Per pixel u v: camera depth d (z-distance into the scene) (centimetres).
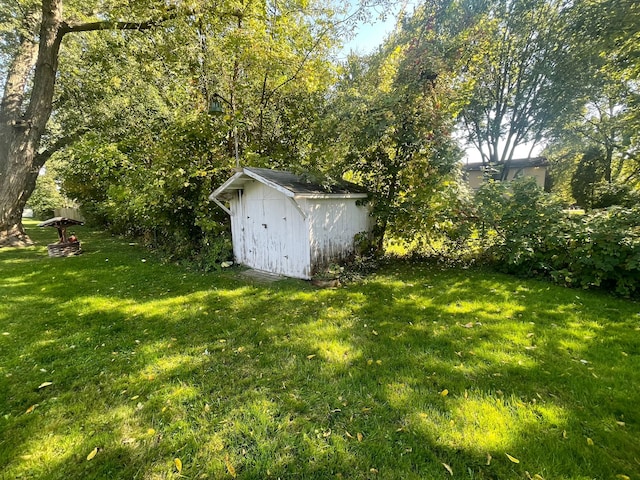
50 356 299
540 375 241
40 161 1141
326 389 236
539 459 166
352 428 195
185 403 225
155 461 175
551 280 497
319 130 755
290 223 568
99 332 355
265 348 305
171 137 732
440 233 646
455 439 182
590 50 1106
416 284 506
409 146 635
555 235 493
